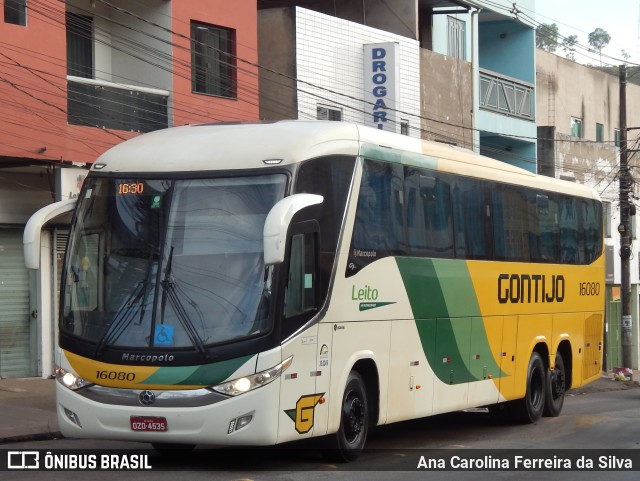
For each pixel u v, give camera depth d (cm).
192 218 1046
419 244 1325
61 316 1070
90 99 2009
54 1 1897
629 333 3491
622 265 3509
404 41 2942
